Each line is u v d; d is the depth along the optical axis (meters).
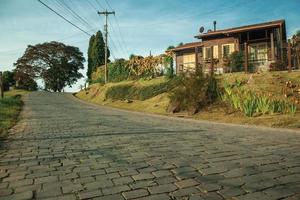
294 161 6.39
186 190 4.55
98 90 47.56
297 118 15.25
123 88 38.22
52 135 10.65
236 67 29.34
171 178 5.16
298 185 4.75
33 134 10.93
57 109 25.92
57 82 90.12
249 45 33.72
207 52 36.53
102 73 58.91
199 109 21.41
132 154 7.20
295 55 24.84
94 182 5.02
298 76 21.41
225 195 4.33
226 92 21.58
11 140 9.62
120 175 5.39
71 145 8.55
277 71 23.73
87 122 15.25
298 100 18.16
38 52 87.31
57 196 4.40
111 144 8.64
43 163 6.41
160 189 4.61
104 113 22.44
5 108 22.98
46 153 7.46
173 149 7.82
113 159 6.68
